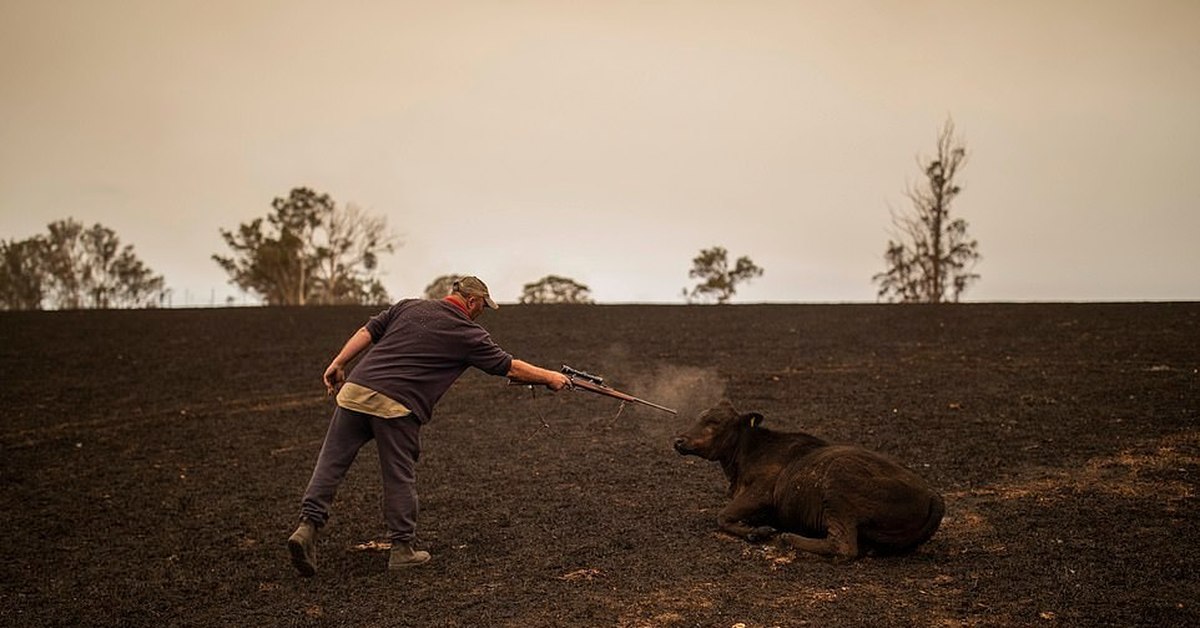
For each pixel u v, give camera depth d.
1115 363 15.53
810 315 24.39
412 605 6.28
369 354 7.03
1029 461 9.83
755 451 7.61
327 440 6.97
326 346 21.72
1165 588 6.11
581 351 19.55
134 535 8.70
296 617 6.20
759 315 24.78
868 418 12.40
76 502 10.03
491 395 15.44
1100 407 12.24
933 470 9.63
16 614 6.61
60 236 55.53
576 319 24.70
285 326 25.20
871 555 6.84
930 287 48.31
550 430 12.64
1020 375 14.96
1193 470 9.10
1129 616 5.64
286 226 54.69
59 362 19.88
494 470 10.57
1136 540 7.16
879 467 6.81
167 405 15.70
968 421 11.91
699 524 7.98
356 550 7.76
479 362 7.07
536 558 7.22
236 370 18.88
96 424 14.34
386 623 5.96
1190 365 14.94
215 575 7.31
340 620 6.08
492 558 7.28
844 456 6.93
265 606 6.49
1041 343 18.25
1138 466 9.36
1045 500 8.38
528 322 24.19
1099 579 6.29
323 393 16.42
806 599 6.01
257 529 8.71
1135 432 10.77
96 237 56.34
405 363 6.91
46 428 14.11
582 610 6.00
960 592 6.08
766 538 7.27
